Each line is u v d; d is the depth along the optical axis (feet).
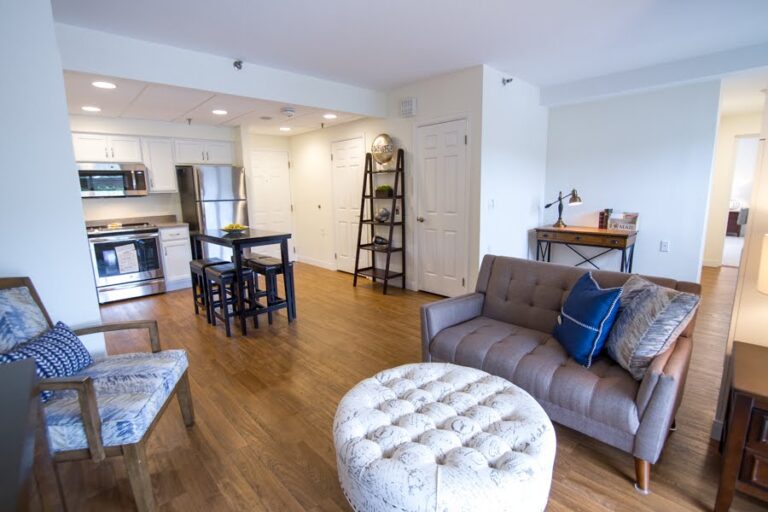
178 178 17.19
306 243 21.72
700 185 13.32
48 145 6.46
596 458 6.00
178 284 16.72
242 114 14.98
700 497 5.21
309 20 8.88
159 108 13.71
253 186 20.43
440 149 14.10
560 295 7.54
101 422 4.76
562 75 13.88
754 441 4.58
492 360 6.57
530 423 4.52
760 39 10.59
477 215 13.30
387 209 16.49
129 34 9.57
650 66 12.91
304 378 8.74
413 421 4.63
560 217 15.69
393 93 15.38
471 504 3.53
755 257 5.72
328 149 18.98
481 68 12.46
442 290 14.96
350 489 4.09
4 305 5.58
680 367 5.20
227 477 5.79
